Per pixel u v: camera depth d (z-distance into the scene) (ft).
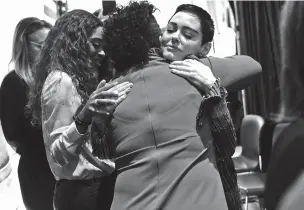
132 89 5.09
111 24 5.38
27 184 7.93
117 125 5.05
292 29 2.92
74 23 6.59
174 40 5.25
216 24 15.69
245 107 15.42
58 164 5.97
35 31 8.40
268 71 14.44
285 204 3.04
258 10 14.79
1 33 14.35
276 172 3.14
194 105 4.90
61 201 6.42
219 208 4.69
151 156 4.81
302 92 3.02
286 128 3.18
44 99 6.19
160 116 4.85
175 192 4.66
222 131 4.91
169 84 4.98
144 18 5.25
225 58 5.35
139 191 4.80
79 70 6.40
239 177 12.28
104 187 6.23
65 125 6.07
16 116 7.84
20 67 8.16
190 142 4.80
